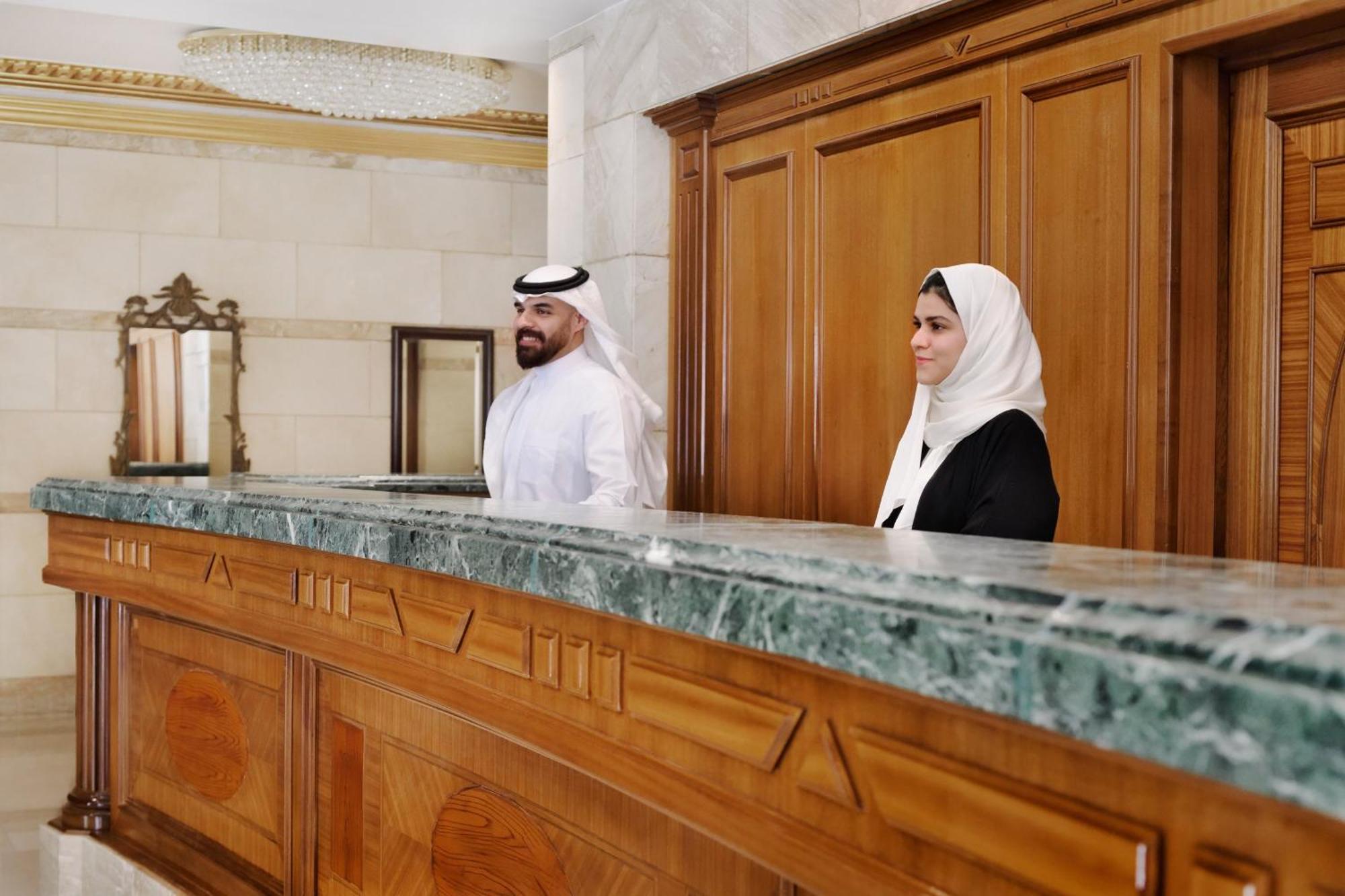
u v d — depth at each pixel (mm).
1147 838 1114
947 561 1403
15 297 7898
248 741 3355
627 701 1880
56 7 5641
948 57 4191
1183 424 3514
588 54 5957
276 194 8539
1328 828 958
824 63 4707
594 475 4293
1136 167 3570
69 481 4227
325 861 3010
